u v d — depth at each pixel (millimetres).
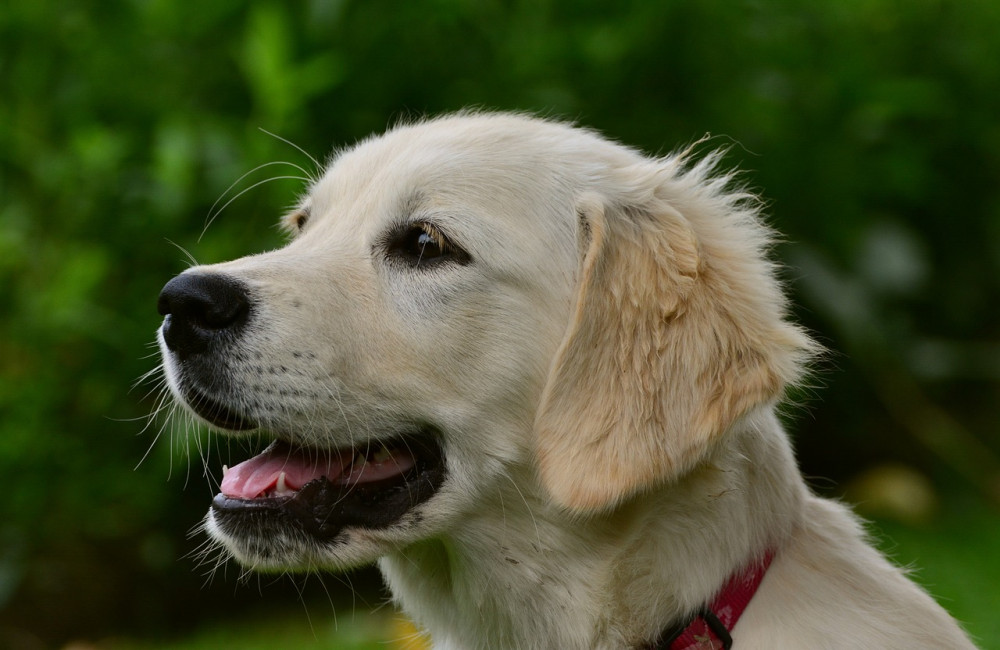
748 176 7172
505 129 3852
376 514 3588
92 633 6629
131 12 7035
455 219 3568
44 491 6469
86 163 6445
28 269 6621
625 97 7191
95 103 7004
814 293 7289
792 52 7516
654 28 7086
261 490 3584
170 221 6582
